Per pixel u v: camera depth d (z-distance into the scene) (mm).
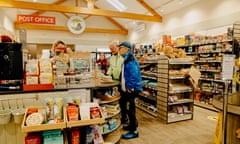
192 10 7656
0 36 2582
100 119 1881
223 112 2260
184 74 4531
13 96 2307
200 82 6582
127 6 10562
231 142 2684
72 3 12523
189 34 7391
